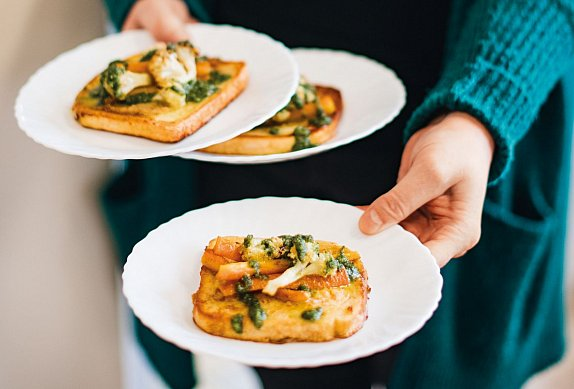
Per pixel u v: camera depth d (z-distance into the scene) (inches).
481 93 22.2
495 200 29.5
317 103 24.1
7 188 33.1
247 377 44.0
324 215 20.6
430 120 23.1
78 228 36.7
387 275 18.9
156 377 42.6
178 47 23.9
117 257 38.3
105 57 26.3
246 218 20.6
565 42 24.0
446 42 27.4
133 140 21.9
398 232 19.6
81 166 35.7
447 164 20.3
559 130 28.2
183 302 18.3
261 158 21.1
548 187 29.6
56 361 37.9
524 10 23.4
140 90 23.2
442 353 31.3
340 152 29.2
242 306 17.6
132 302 17.5
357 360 29.7
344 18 28.9
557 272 32.4
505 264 30.3
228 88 23.3
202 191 32.9
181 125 21.5
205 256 18.8
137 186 35.0
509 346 31.9
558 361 35.5
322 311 17.2
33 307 36.0
